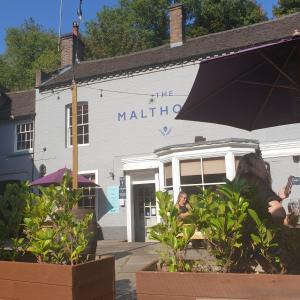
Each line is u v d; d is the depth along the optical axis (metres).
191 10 34.09
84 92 18.02
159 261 2.82
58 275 2.72
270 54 3.37
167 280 2.44
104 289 2.97
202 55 15.91
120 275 7.81
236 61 3.46
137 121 16.80
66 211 3.41
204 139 15.25
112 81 17.48
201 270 2.73
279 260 2.70
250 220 2.75
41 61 39.12
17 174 19.08
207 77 3.61
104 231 16.59
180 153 14.32
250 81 3.87
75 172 11.63
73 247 3.27
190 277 2.40
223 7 33.62
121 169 16.77
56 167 18.16
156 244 14.37
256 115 4.50
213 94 3.96
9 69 42.75
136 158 16.20
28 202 3.53
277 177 13.91
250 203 2.80
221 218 2.65
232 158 13.69
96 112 17.64
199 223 2.76
